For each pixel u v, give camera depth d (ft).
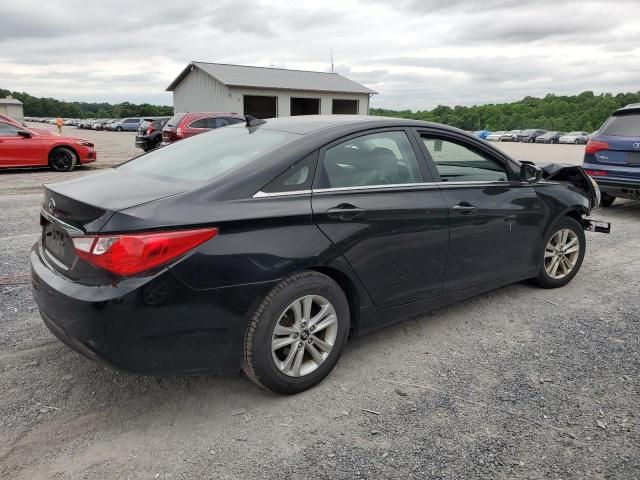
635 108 25.72
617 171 25.67
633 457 8.13
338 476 7.63
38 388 9.75
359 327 10.66
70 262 8.59
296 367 9.56
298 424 8.86
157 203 8.29
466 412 9.26
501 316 13.53
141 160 11.87
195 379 10.27
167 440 8.40
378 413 9.21
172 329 8.17
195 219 8.24
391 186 10.86
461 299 12.71
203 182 9.08
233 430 8.68
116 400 9.47
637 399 9.73
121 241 7.77
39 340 11.61
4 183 35.55
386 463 7.91
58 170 44.88
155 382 10.10
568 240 15.57
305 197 9.47
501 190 13.12
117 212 7.94
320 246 9.43
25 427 8.61
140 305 7.84
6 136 42.06
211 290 8.34
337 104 104.01
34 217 23.94
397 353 11.46
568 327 12.90
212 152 10.69
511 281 14.03
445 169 12.14
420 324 12.99
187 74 104.37
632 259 19.07
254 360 9.01
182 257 8.09
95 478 7.52
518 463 7.95
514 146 143.54
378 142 11.03
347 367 10.82
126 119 176.14
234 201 8.75
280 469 7.76
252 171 9.19
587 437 8.59
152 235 7.88
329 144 10.18
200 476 7.59
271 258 8.82
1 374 10.17
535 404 9.52
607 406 9.48
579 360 11.21
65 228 8.57
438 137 12.16
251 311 8.82
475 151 12.86
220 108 92.43
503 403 9.54
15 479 7.45
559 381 10.33
